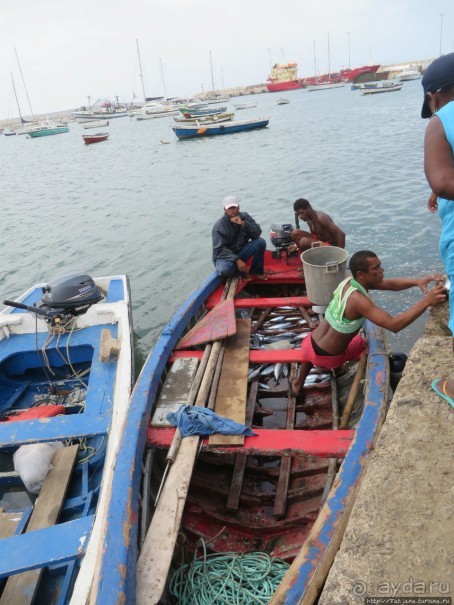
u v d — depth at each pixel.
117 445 3.60
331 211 13.56
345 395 4.70
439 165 1.90
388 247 10.36
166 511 3.12
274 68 137.50
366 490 2.38
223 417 3.83
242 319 5.42
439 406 2.74
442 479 2.33
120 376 4.52
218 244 6.53
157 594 2.62
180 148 34.41
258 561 3.19
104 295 6.32
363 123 34.69
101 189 21.92
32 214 18.33
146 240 13.17
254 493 3.88
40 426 3.91
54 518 3.42
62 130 78.94
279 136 33.53
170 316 8.78
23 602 2.92
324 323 4.11
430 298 3.43
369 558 2.08
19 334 5.66
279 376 5.23
